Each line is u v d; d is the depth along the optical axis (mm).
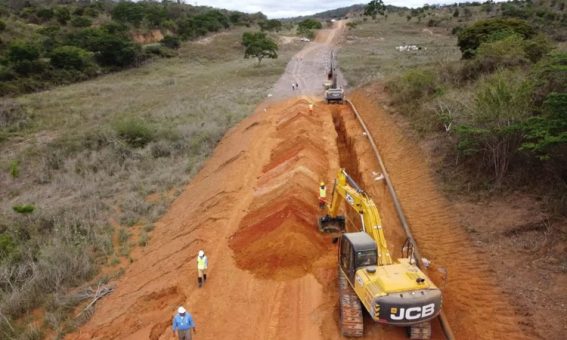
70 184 24984
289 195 17156
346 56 62656
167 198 22469
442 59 40625
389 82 34594
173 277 14359
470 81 26453
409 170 20172
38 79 56219
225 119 33531
